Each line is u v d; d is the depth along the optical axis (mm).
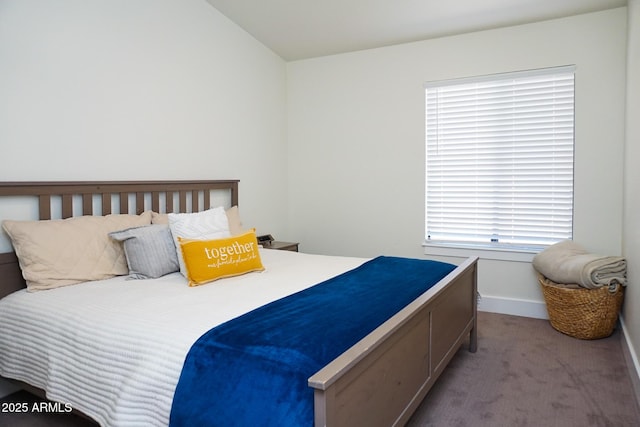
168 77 2971
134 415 1353
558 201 3383
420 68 3807
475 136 3646
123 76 2645
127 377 1413
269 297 1892
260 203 4016
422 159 3840
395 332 1482
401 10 3219
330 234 4285
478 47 3566
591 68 3197
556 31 3293
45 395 1755
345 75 4141
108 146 2562
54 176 2277
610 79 3145
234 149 3652
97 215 2506
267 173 4109
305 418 1069
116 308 1716
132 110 2709
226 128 3547
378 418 1397
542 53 3342
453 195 3768
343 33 3676
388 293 1907
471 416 1974
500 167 3570
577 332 2949
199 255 2199
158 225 2488
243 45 3717
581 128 3244
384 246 4043
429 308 1890
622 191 3133
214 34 3375
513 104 3488
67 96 2332
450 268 2531
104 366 1489
